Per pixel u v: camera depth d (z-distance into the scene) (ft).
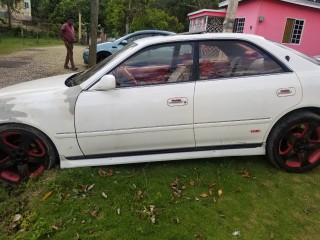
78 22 97.09
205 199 9.73
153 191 10.01
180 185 10.41
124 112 10.18
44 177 10.68
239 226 8.63
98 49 33.09
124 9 69.97
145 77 10.45
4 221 9.02
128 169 11.25
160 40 10.60
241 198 9.82
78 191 9.93
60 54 48.01
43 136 10.40
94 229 8.38
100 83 10.01
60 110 10.11
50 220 8.71
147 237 8.09
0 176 10.74
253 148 11.21
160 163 11.69
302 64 10.80
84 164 10.78
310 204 9.66
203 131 10.62
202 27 56.80
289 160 11.39
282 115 10.65
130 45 11.34
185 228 8.45
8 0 90.38
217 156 11.10
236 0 21.59
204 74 10.52
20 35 87.71
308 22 47.32
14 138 10.75
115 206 9.23
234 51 10.70
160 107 10.21
